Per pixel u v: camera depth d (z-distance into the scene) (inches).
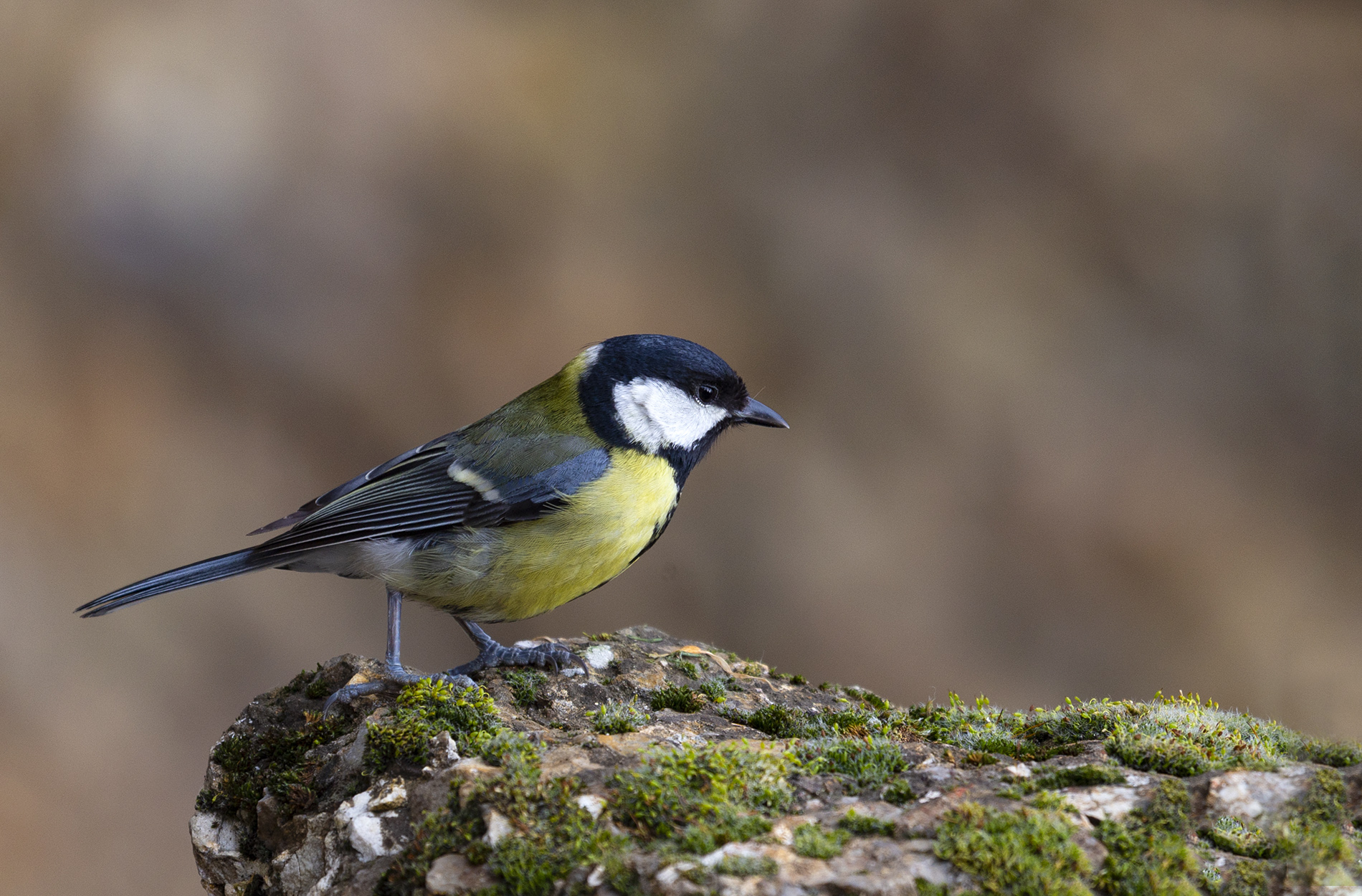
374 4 645.3
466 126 614.9
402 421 542.6
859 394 546.0
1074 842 141.3
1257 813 151.3
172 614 472.1
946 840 140.2
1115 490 520.1
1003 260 579.2
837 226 589.6
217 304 565.3
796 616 494.9
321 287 573.3
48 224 567.8
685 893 134.4
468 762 171.5
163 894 397.7
